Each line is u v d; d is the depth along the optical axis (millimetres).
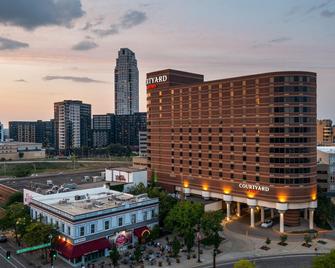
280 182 101438
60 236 80125
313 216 109000
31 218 89625
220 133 117688
